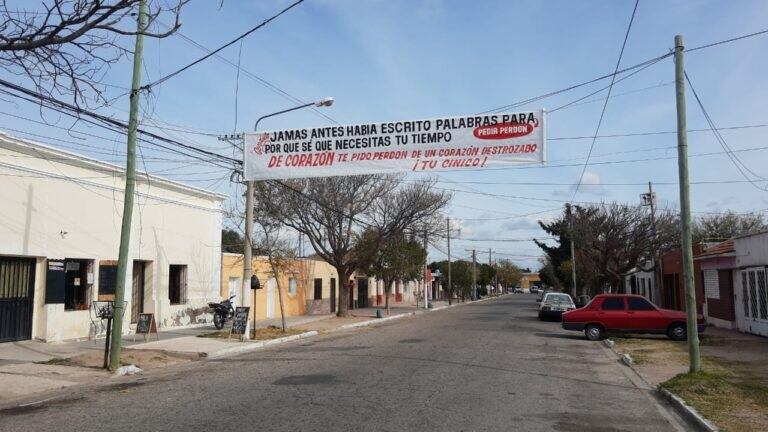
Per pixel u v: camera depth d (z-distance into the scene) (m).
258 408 9.05
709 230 56.91
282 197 28.69
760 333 21.47
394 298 64.00
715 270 26.48
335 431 7.64
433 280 81.38
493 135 15.48
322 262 40.44
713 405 9.34
